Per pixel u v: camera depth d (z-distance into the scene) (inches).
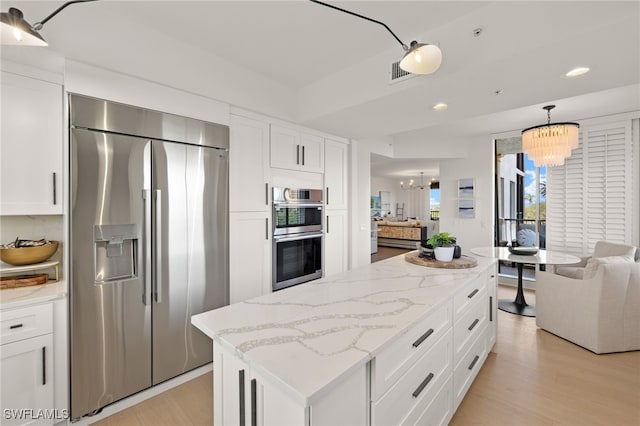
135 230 77.1
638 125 138.7
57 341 66.5
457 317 71.0
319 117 108.0
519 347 108.0
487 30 66.1
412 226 347.6
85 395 69.9
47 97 70.2
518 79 75.0
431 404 58.4
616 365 95.5
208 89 89.0
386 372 44.0
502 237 199.6
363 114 104.6
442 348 63.0
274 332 45.6
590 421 70.6
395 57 84.3
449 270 85.4
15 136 66.6
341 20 72.7
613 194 143.8
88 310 70.1
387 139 188.1
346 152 145.1
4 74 65.4
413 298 61.2
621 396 79.8
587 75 72.9
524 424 69.6
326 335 44.5
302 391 30.8
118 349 74.5
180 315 85.7
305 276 124.4
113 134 73.1
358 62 93.6
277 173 112.7
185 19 73.6
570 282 112.0
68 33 65.9
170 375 83.9
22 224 77.9
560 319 115.4
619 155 142.3
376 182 438.9
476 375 86.4
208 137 91.1
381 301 59.5
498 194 198.4
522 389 83.0
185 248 86.4
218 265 94.1
